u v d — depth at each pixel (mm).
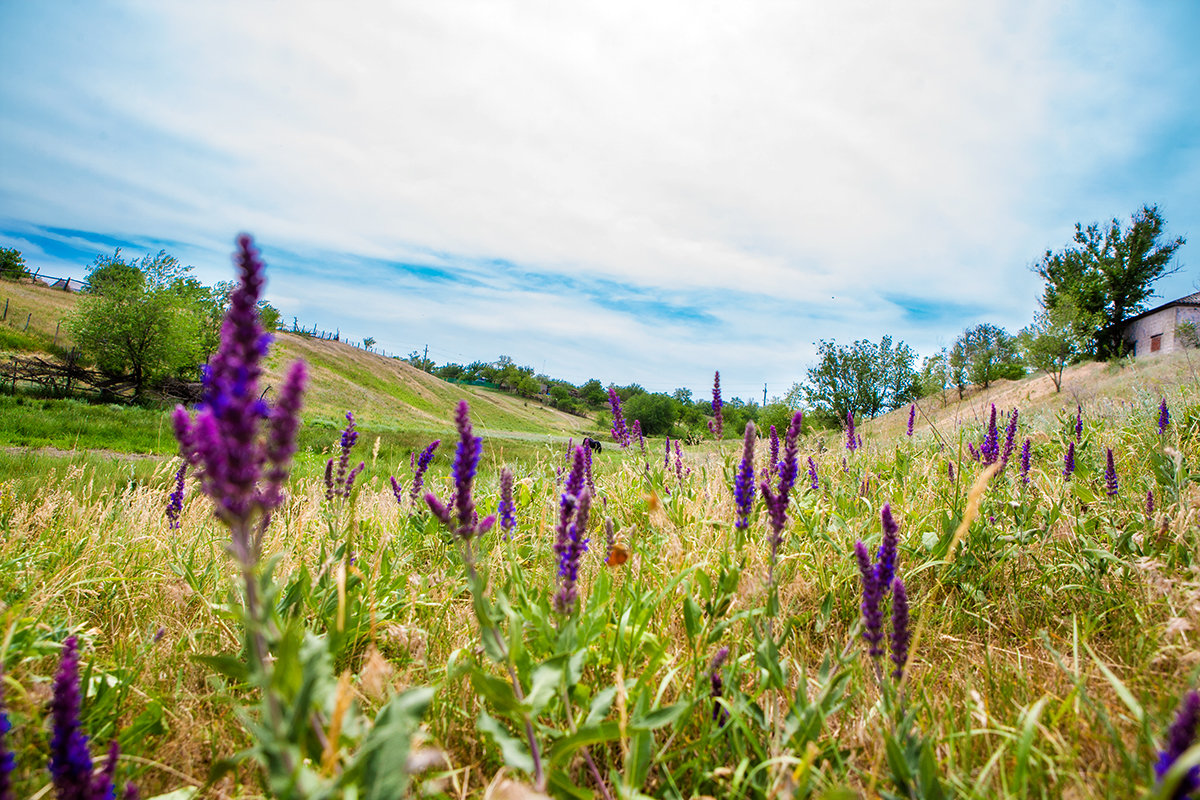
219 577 3391
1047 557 3447
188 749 2111
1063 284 50281
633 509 4984
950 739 1863
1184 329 37938
